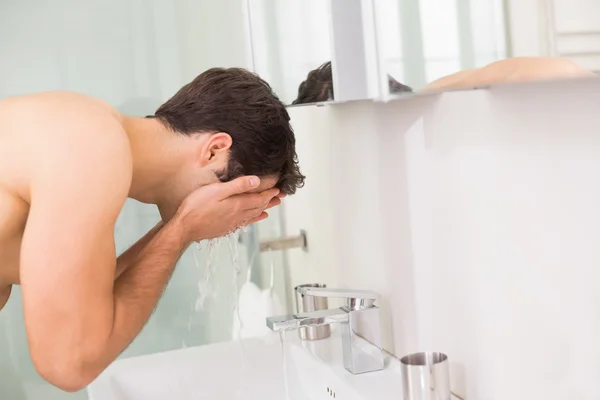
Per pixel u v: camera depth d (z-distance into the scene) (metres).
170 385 1.39
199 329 1.69
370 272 1.39
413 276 1.22
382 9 0.96
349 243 1.47
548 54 0.60
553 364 0.88
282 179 1.15
